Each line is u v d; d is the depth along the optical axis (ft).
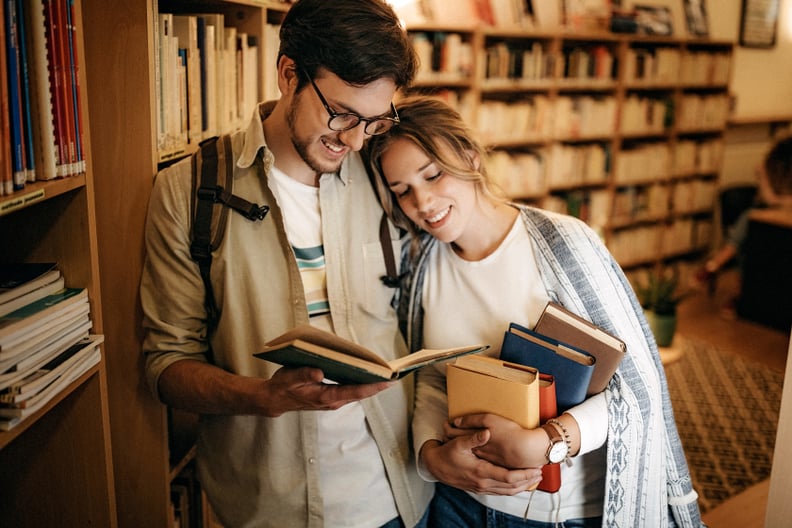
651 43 18.33
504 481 4.27
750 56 21.34
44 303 3.99
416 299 5.13
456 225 4.68
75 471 4.65
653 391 4.61
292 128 4.26
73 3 3.99
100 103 4.71
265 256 4.51
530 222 4.86
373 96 4.03
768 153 18.30
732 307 17.43
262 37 7.02
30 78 3.66
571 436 4.28
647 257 19.48
